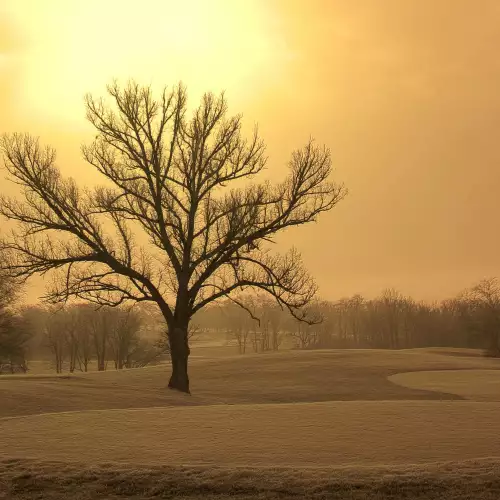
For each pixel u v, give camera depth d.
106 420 21.12
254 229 38.88
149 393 34.81
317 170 39.41
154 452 16.97
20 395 30.30
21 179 38.06
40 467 15.66
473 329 98.56
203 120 39.41
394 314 143.88
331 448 17.11
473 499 13.36
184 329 38.81
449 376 49.00
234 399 37.44
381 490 13.84
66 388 33.59
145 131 38.88
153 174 39.09
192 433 19.06
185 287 38.72
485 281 103.50
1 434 19.25
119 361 94.81
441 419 20.45
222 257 38.78
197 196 38.97
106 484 14.65
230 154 39.81
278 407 23.45
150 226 38.75
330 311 166.50
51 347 104.44
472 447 17.08
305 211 39.50
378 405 23.50
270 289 39.12
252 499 13.73
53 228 37.91
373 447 17.16
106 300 38.72
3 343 74.44
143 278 38.44
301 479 14.46
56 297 38.28
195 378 49.25
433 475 14.41
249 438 18.31
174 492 14.21
